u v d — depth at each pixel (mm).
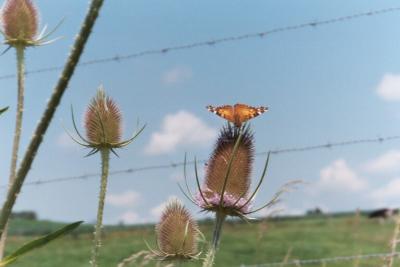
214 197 4195
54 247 51125
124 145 5066
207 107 4586
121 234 50469
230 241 54219
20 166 2230
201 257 5305
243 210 4211
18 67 5848
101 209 4879
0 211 2250
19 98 5488
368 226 52094
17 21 6133
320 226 66062
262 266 9867
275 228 65062
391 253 6586
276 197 4176
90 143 5020
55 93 2164
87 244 53125
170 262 5492
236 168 4355
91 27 2148
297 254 52375
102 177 4980
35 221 76500
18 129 5168
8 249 41000
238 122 4539
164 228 5324
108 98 5113
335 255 50250
